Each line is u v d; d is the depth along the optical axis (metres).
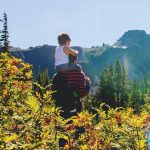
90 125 6.07
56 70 8.44
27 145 4.87
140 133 5.98
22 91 7.88
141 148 5.83
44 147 5.08
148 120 6.18
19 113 6.05
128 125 6.10
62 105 8.20
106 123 6.15
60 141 6.89
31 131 5.30
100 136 6.05
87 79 8.57
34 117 5.61
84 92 8.39
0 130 5.33
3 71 8.62
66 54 8.44
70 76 8.34
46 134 5.25
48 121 5.65
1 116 5.92
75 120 5.98
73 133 5.87
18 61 8.94
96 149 5.88
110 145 5.89
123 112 6.48
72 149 5.66
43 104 6.02
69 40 8.58
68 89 8.25
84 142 5.95
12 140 4.81
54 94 8.27
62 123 5.79
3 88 7.92
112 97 90.69
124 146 5.89
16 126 5.49
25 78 8.59
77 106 8.28
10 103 7.32
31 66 9.01
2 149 4.72
